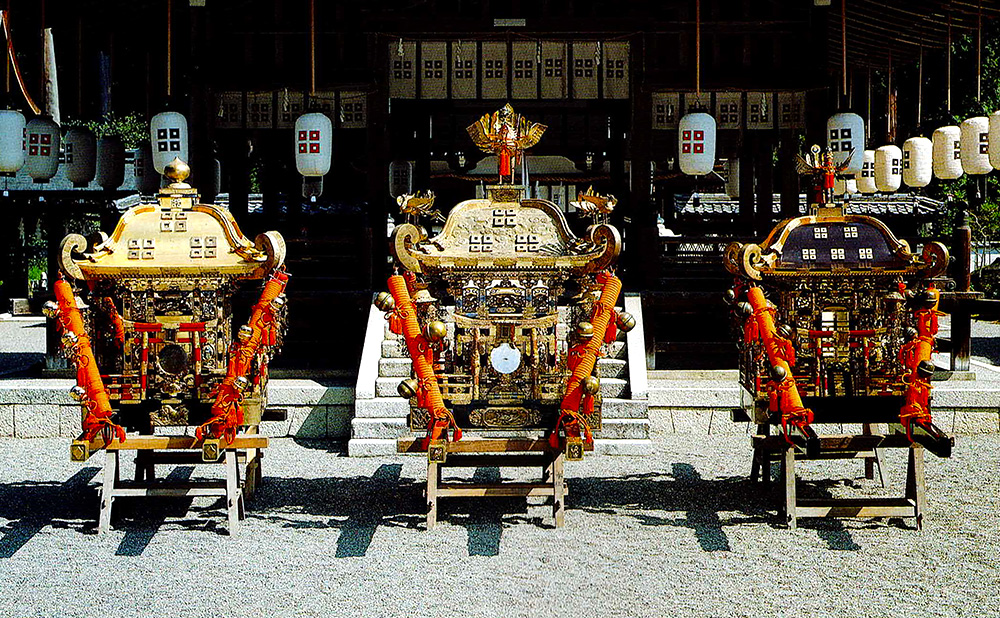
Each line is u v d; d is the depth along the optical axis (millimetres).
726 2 10125
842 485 6957
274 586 4949
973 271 22656
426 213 6043
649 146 10125
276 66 10234
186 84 10273
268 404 8633
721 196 21922
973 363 10852
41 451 8094
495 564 5289
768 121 11359
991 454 7875
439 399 5746
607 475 7266
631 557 5402
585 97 10906
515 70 10969
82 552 5488
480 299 5895
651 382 9000
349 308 10039
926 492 6695
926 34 10812
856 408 5984
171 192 5980
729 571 5168
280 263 5840
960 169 9617
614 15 10039
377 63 10242
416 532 5879
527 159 16203
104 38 11625
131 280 5758
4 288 23000
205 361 5840
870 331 5977
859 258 5949
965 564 5262
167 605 4688
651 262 9883
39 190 20578
